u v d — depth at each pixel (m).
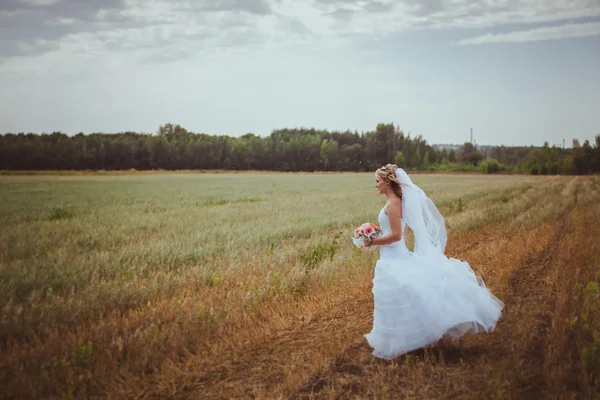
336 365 4.55
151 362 4.68
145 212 18.39
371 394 3.92
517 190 30.81
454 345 4.85
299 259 8.89
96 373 4.38
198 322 5.54
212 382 4.34
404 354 4.70
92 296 6.26
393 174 4.91
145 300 6.54
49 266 8.02
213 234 11.74
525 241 10.23
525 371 4.12
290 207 20.30
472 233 12.08
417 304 4.59
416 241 4.99
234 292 6.60
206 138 116.19
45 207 19.66
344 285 7.28
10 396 4.01
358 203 22.67
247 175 76.44
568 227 12.41
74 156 76.06
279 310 6.19
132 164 93.75
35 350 4.84
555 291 6.51
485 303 4.75
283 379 4.34
